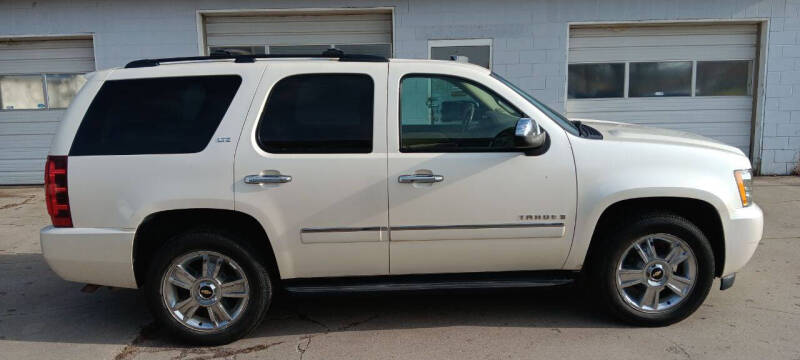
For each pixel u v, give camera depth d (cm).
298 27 954
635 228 368
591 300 438
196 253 360
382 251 365
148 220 354
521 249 370
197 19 922
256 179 349
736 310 409
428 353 354
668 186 359
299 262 365
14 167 988
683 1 916
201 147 353
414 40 928
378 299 448
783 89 938
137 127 359
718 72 959
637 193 360
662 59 956
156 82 367
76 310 438
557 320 401
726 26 941
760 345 355
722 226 371
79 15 922
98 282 361
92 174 350
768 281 467
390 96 363
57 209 353
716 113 970
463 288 374
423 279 380
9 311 436
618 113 973
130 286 363
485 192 360
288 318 415
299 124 359
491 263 375
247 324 368
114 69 374
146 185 349
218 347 370
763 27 923
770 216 679
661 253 380
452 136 364
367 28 952
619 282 378
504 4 917
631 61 957
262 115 359
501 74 938
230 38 955
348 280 379
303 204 355
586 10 919
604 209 364
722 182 368
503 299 443
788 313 402
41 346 376
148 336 390
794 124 948
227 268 370
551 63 933
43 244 356
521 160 360
